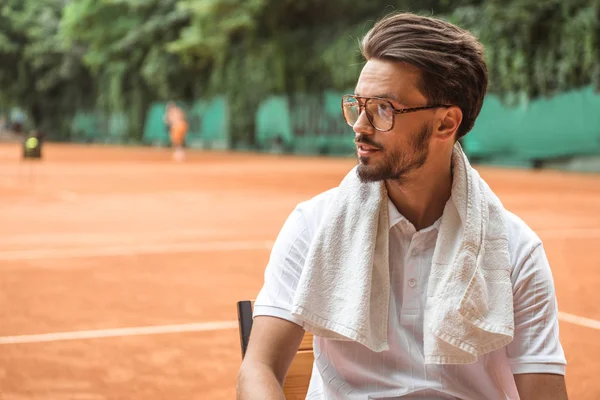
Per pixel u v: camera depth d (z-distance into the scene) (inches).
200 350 207.8
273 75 1542.8
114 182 829.8
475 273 74.7
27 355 201.6
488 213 77.2
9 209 556.7
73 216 519.2
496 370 79.0
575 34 1009.5
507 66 1083.9
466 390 78.6
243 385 76.1
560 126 1048.2
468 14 1120.8
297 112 1526.8
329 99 1450.5
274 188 759.1
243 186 783.7
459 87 74.5
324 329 76.4
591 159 1015.0
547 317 76.2
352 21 1411.2
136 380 182.5
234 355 203.6
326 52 1403.8
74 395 171.8
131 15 1863.9
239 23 1530.5
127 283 295.1
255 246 390.9
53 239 411.5
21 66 2315.5
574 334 224.8
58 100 2335.1
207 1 1555.1
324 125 1467.8
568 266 339.6
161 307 256.2
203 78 1756.9
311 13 1482.5
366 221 76.9
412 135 74.9
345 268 76.7
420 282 77.8
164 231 446.9
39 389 175.3
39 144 815.7
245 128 1642.5
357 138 76.9
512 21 1066.1
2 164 1167.0
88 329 227.8
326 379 81.4
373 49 75.4
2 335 220.5
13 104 2372.0
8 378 182.7
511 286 75.9
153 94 1934.1
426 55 73.4
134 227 464.1
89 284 293.0
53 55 2236.7
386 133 75.2
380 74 74.7
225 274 314.7
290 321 78.2
